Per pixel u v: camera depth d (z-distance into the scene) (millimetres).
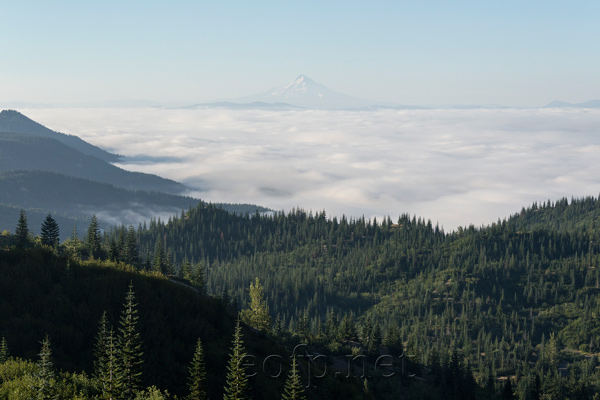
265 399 67312
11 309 79938
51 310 81812
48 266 95000
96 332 77375
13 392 54281
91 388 59500
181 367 70312
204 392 60719
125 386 57906
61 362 68000
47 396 51156
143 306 85812
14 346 70000
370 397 83188
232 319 91375
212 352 76000
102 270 98438
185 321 82938
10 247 113750
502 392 116375
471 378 115062
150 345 75125
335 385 78375
